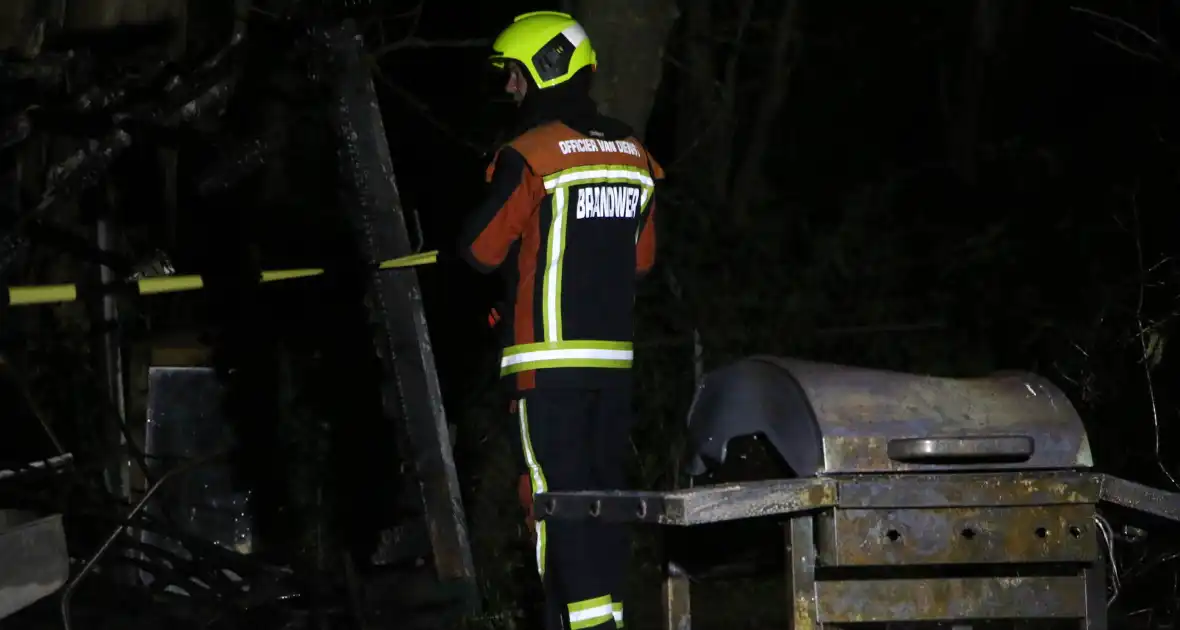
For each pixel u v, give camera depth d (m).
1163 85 33.72
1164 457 26.34
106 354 25.25
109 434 25.16
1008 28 49.75
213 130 24.00
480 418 30.27
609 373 16.62
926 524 13.55
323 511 27.17
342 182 20.52
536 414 16.50
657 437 31.08
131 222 25.86
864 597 13.88
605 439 16.86
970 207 45.78
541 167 16.17
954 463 13.86
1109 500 13.83
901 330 34.88
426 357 20.25
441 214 37.81
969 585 14.04
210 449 26.45
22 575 14.25
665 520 12.55
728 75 47.28
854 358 34.78
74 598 20.89
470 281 32.78
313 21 20.56
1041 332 30.98
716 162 45.34
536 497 13.90
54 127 20.67
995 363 33.41
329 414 27.95
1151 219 31.17
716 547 16.69
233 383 26.84
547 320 16.38
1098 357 27.86
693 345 32.34
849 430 13.70
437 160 38.50
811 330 34.62
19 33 20.67
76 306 25.22
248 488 26.73
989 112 50.00
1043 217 37.31
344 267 20.47
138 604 20.97
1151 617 22.77
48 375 24.95
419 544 23.70
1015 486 13.67
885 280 37.09
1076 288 32.72
